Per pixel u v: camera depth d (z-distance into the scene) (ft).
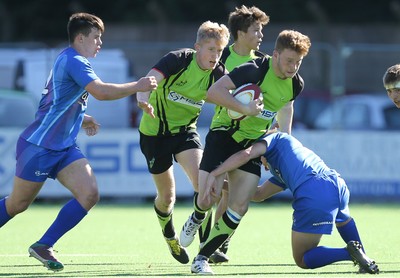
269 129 98.07
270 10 336.90
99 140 198.29
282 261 102.17
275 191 96.37
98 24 90.58
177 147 101.50
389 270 90.68
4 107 200.34
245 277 83.41
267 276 84.23
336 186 86.89
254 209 190.08
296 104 215.31
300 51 86.22
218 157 92.27
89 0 353.72
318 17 275.18
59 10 354.74
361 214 171.22
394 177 199.52
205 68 97.45
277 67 87.86
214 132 93.15
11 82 202.59
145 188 198.70
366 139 199.41
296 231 86.38
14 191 90.58
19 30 352.69
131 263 101.09
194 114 101.40
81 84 87.15
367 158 199.41
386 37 272.72
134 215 173.47
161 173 101.86
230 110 89.30
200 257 89.30
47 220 162.81
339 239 126.72
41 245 87.71
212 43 95.81
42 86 201.87
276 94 89.71
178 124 101.19
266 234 136.05
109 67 204.95
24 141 89.56
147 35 284.82
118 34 287.28
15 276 87.10
